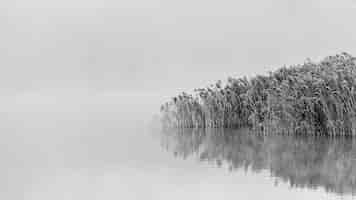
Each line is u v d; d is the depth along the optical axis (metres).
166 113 113.75
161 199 40.59
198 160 61.97
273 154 64.56
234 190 43.22
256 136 86.62
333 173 50.19
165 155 67.00
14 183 47.34
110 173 52.69
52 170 54.94
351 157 59.47
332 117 74.81
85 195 42.50
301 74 86.81
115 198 41.41
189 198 40.94
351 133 73.88
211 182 47.47
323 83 76.06
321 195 40.97
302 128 80.75
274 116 85.06
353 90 72.62
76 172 53.72
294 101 81.69
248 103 101.88
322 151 64.50
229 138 86.75
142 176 51.16
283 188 43.75
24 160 62.84
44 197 42.00
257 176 49.75
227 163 58.84
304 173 50.56
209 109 106.38
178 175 50.84
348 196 40.34
